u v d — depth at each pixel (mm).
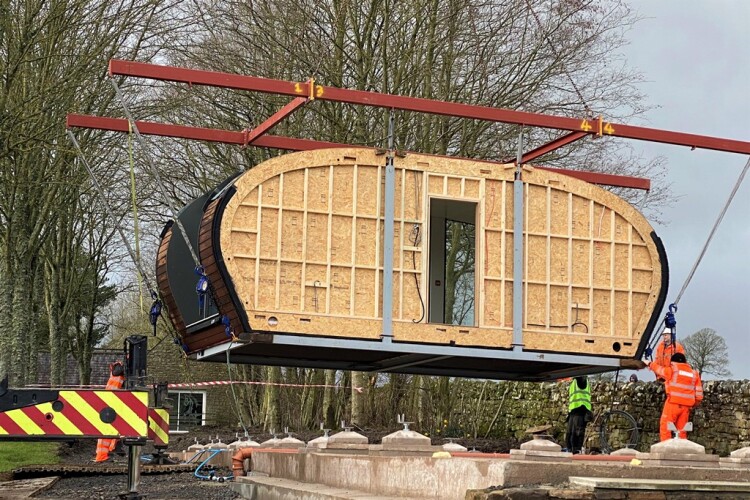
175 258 16719
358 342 15023
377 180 15484
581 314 16344
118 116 27312
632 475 8914
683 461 9984
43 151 24984
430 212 16766
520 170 16203
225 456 19531
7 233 24531
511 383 29891
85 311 46438
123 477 17172
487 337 15703
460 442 26406
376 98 15406
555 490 8188
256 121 28969
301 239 15016
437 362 17938
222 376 46344
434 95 28781
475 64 27547
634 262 16812
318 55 26953
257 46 27844
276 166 15008
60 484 15719
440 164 15805
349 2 26672
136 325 50031
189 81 14664
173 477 17391
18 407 10375
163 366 46531
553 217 16391
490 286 15852
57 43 24719
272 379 31484
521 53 27781
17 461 19500
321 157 15242
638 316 16734
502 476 8578
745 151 17359
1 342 24422
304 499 11312
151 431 11859
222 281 14555
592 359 16281
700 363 32812
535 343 15953
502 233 16000
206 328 15742
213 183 31688
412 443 11133
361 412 29062
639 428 24000
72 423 10453
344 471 11578
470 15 26844
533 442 9969
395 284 15359
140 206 32969
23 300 25422
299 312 14852
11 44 22359
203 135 17016
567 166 28125
